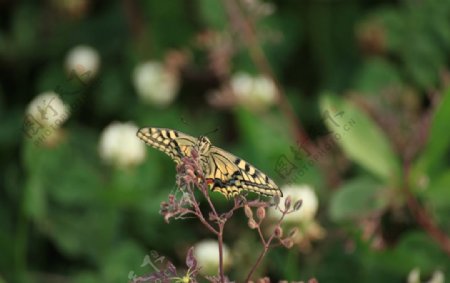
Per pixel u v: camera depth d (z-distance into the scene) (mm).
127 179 1286
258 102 1312
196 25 1521
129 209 1308
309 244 1160
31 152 1283
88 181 1302
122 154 1253
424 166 1178
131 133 1256
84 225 1301
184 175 863
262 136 1312
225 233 1263
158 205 1286
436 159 1178
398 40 1486
